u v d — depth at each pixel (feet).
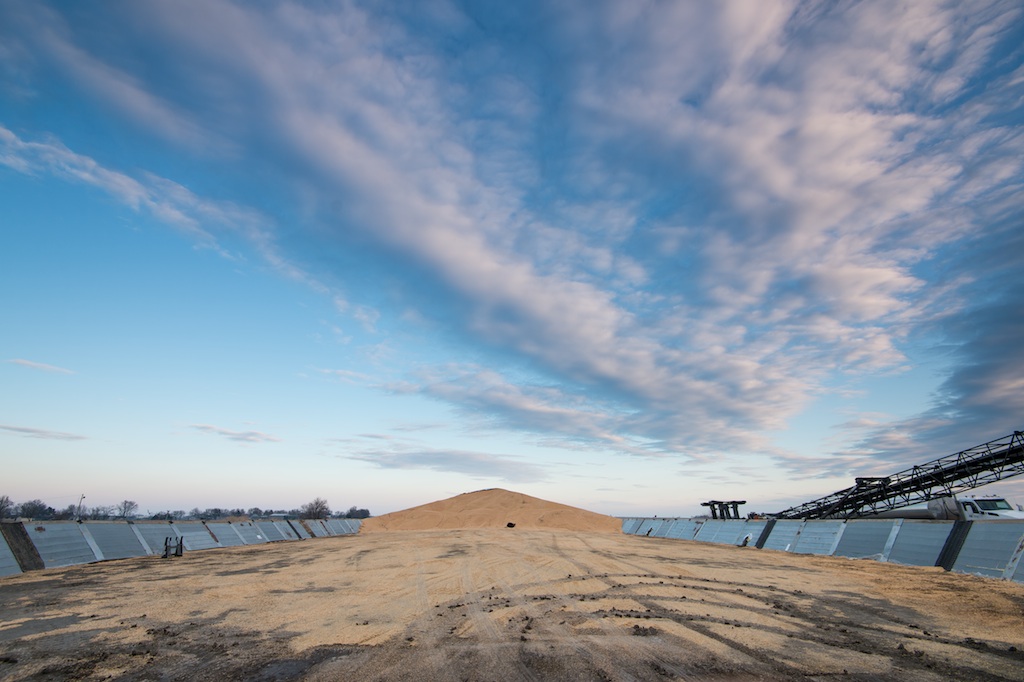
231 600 57.41
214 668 34.78
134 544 101.65
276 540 151.53
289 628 45.32
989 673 32.91
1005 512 96.78
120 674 33.63
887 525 90.43
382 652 38.06
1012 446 97.40
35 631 43.86
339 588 65.10
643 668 34.04
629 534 196.24
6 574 71.97
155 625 46.21
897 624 45.37
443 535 172.45
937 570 71.15
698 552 108.17
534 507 293.02
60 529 89.30
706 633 42.70
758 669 33.83
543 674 33.04
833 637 41.39
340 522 211.20
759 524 129.59
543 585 66.23
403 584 67.92
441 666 34.71
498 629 44.42
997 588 57.41
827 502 132.36
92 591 61.52
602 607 52.90
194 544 117.39
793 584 65.82
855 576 70.95
